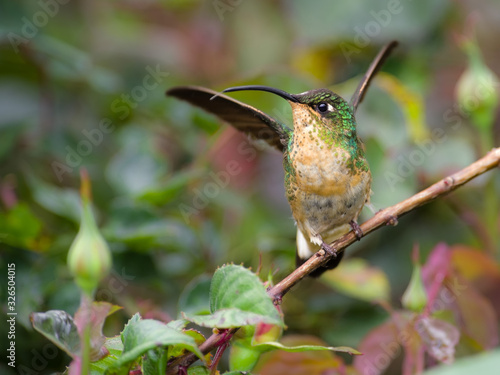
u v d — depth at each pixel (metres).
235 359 4.60
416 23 9.37
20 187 8.21
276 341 4.59
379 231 8.87
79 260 3.58
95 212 7.95
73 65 8.92
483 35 10.98
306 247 6.77
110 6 10.99
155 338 3.81
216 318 3.95
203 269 7.91
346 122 6.23
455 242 8.79
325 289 8.29
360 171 6.25
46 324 3.98
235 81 8.49
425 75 9.50
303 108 6.24
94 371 4.28
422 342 5.70
